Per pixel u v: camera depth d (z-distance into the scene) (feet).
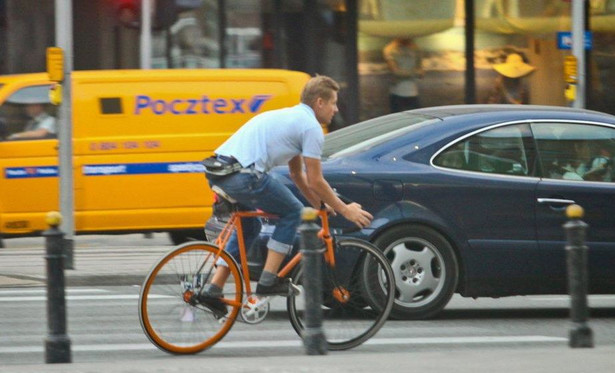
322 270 84.28
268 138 81.00
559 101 240.12
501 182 99.86
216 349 86.28
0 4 217.56
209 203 153.17
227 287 83.46
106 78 151.02
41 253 154.10
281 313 104.53
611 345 89.71
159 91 152.25
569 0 214.90
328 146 103.30
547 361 73.77
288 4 229.04
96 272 127.24
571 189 100.78
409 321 99.19
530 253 100.01
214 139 153.58
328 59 232.32
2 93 151.23
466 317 103.71
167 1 201.36
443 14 236.22
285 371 70.33
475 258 99.35
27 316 103.96
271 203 81.92
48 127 152.25
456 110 104.73
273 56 228.43
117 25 217.97
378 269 85.35
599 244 101.19
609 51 241.35
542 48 239.30
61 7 133.59
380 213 97.60
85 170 149.59
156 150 151.74
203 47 224.12
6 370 70.74
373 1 233.55
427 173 98.84
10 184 150.82
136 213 151.02
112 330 96.22
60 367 72.02
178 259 82.07
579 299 80.33
